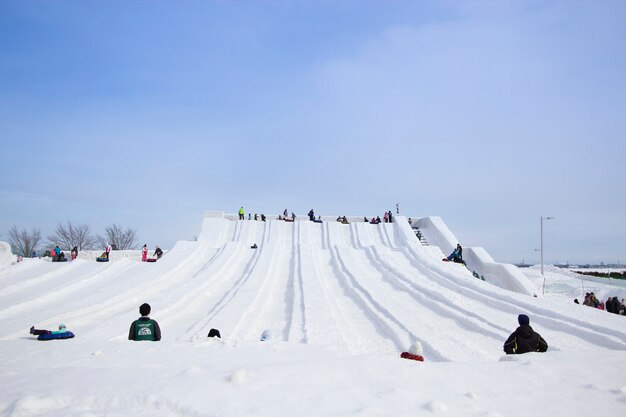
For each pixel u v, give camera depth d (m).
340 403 4.86
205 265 30.28
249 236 42.31
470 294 21.61
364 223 45.22
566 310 16.95
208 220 45.28
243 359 7.57
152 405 4.75
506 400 5.33
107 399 4.87
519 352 9.16
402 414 4.64
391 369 6.10
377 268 28.97
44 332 13.13
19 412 4.57
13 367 6.66
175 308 19.39
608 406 5.25
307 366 6.05
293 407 4.71
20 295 23.91
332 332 14.51
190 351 8.20
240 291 22.47
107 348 8.61
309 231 42.91
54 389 5.16
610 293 29.55
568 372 6.52
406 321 16.25
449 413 4.73
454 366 6.57
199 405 4.65
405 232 41.62
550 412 5.03
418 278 25.08
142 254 36.28
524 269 48.19
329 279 26.44
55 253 35.00
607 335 13.66
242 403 4.74
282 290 23.94
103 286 25.33
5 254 32.97
